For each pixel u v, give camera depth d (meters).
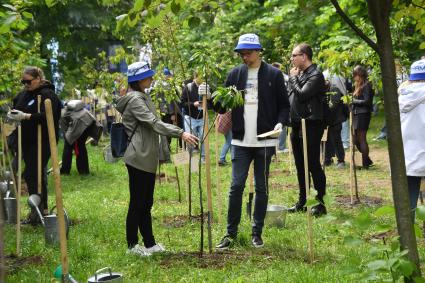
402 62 8.58
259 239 6.72
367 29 8.37
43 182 8.36
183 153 8.20
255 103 6.52
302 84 8.09
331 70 8.41
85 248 6.66
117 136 6.30
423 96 6.59
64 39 24.66
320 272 5.61
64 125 13.27
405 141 6.71
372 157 14.68
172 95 9.16
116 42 26.36
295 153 8.43
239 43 6.55
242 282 5.38
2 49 8.78
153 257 6.34
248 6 21.62
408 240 3.27
